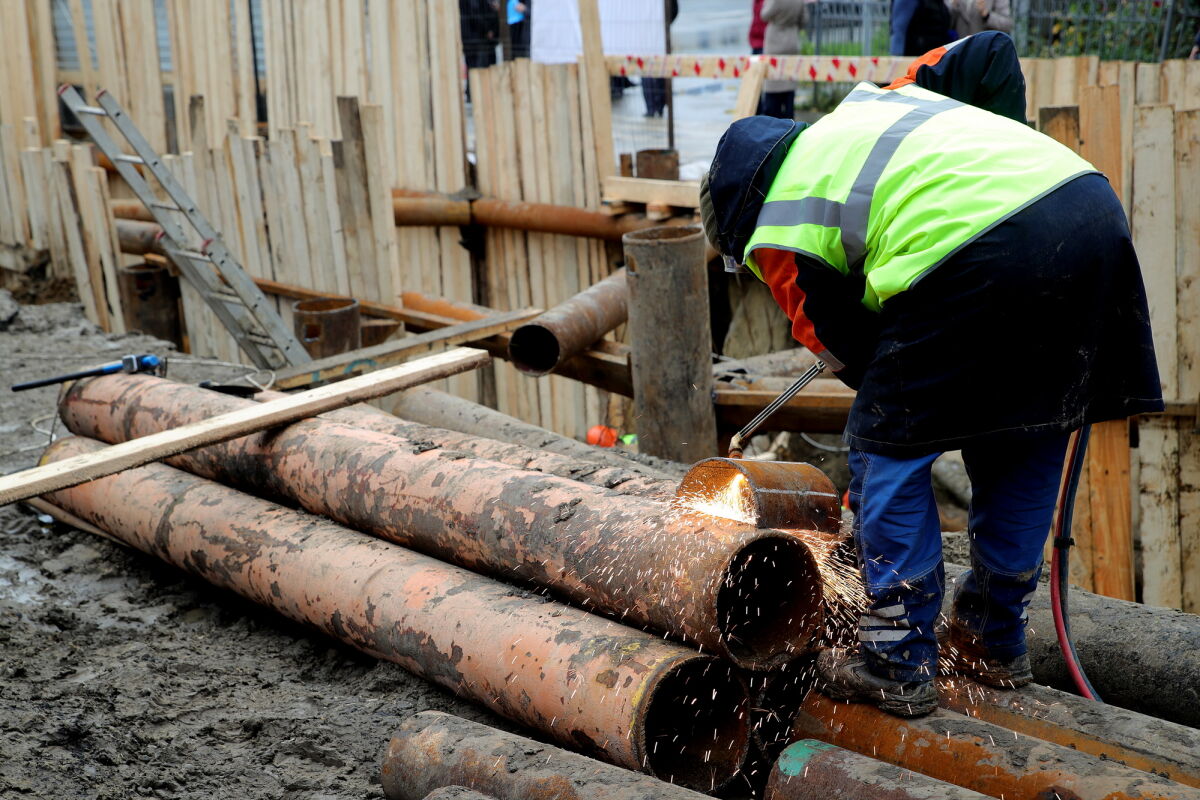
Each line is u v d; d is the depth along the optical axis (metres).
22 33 14.04
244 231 10.46
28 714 3.64
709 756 3.22
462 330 7.62
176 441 4.43
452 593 3.70
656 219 9.47
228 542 4.44
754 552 3.19
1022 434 2.99
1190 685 3.58
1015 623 3.36
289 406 4.79
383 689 3.86
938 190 2.93
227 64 12.86
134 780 3.36
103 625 4.64
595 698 3.07
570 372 7.77
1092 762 2.88
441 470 4.09
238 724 3.74
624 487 4.12
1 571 5.12
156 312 10.61
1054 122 6.14
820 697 3.35
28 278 11.36
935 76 3.81
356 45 11.41
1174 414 6.39
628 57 9.67
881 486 3.10
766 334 10.71
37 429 6.94
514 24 12.39
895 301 2.98
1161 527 6.59
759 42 11.20
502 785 2.94
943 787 2.74
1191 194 6.03
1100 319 3.00
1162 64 8.24
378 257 9.22
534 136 10.35
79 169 10.38
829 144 3.11
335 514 4.45
